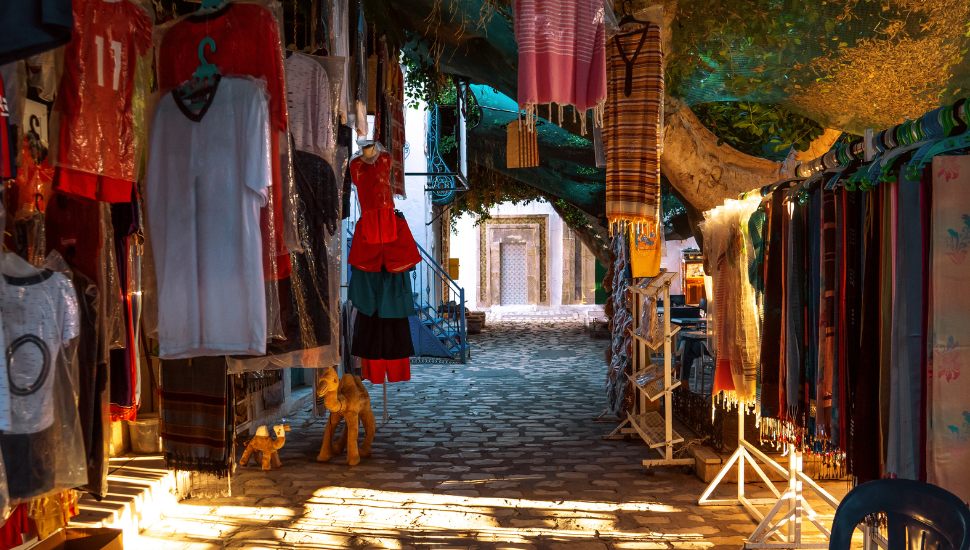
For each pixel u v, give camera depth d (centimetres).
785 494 429
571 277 2714
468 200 1477
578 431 782
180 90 274
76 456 235
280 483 584
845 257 297
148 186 275
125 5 245
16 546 246
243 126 267
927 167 241
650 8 418
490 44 560
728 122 668
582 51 324
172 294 272
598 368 1300
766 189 402
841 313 308
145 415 598
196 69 273
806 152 629
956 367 231
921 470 246
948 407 231
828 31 425
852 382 294
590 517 495
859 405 278
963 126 243
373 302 637
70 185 238
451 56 590
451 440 740
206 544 448
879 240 275
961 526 199
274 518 497
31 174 235
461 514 504
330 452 659
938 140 246
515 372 1252
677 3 437
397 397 1003
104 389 274
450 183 1045
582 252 2716
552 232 2711
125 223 292
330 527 478
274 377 820
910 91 448
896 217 258
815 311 338
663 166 584
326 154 330
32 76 228
